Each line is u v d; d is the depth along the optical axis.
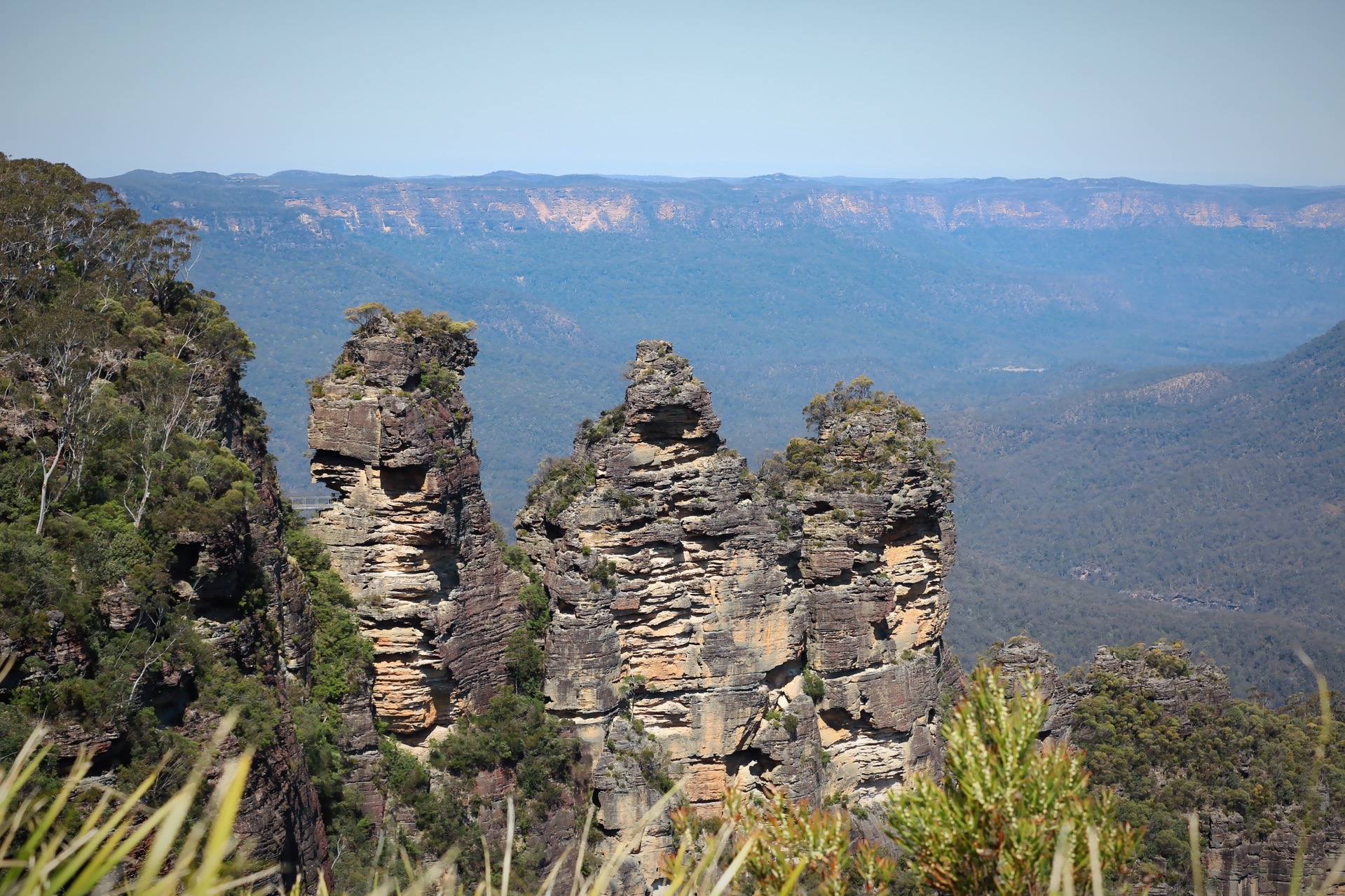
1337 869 21.98
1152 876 34.75
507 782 95.31
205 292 101.62
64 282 91.12
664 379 101.25
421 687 94.44
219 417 87.25
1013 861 32.38
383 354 93.50
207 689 69.44
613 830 97.44
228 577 73.75
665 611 102.12
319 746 84.88
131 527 70.44
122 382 80.19
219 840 18.42
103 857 19.38
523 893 88.88
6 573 61.91
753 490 104.88
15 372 76.12
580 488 103.50
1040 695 35.88
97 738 61.59
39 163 99.19
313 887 74.38
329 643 90.00
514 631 100.88
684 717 102.75
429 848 90.31
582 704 99.19
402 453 91.25
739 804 42.19
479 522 99.06
